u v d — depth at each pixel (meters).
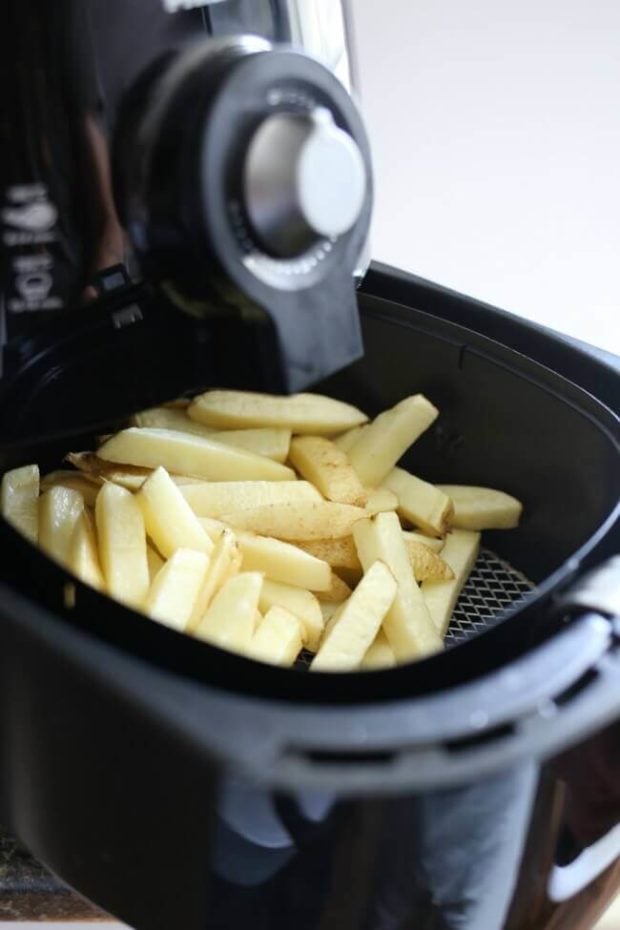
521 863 0.61
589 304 0.92
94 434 0.77
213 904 0.62
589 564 0.63
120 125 0.59
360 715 0.55
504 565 0.78
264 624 0.69
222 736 0.54
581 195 0.89
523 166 0.89
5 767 0.64
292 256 0.58
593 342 0.92
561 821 0.61
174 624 0.67
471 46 0.85
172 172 0.57
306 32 0.62
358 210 0.58
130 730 0.58
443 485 0.79
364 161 0.59
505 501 0.76
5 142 0.58
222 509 0.73
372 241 0.89
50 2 0.57
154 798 0.59
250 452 0.76
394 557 0.72
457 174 0.89
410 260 0.91
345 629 0.70
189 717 0.55
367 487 0.77
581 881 0.63
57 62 0.58
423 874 0.59
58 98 0.58
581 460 0.72
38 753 0.62
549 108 0.87
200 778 0.58
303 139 0.57
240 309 0.59
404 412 0.77
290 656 0.69
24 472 0.72
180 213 0.57
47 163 0.59
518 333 0.75
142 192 0.58
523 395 0.74
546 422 0.73
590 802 0.62
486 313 0.75
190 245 0.58
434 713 0.55
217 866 0.60
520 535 0.77
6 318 0.60
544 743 0.55
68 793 0.62
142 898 0.63
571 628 0.59
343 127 0.59
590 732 0.58
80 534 0.69
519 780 0.58
